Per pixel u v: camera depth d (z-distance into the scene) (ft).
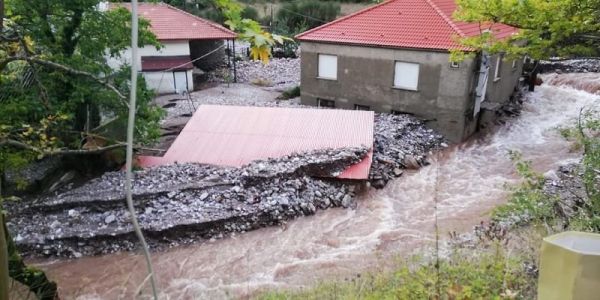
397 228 48.57
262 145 62.03
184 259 44.39
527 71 98.22
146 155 61.87
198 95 99.55
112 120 56.59
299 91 97.60
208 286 40.22
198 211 49.52
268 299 33.14
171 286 40.45
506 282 19.99
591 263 12.23
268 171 54.29
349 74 82.23
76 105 48.80
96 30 50.85
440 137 74.90
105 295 39.19
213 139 63.82
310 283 37.99
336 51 82.28
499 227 32.63
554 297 13.01
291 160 56.85
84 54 50.52
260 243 46.91
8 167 37.09
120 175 55.72
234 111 70.38
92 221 47.91
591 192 30.78
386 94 79.51
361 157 58.80
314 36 83.87
